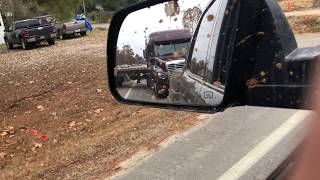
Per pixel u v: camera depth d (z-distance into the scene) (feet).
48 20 98.53
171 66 6.24
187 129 21.20
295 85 4.30
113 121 25.30
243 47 4.75
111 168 18.03
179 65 6.19
